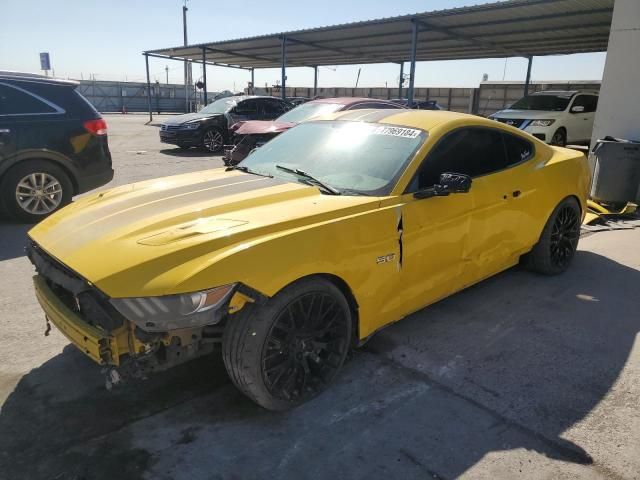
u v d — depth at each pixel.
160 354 2.50
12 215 6.46
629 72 7.53
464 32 15.89
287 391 2.73
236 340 2.51
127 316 2.25
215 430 2.63
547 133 13.11
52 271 2.66
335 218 2.82
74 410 2.77
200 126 13.98
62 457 2.41
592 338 3.66
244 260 2.40
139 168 11.05
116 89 47.06
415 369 3.21
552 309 4.13
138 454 2.44
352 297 2.95
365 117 4.01
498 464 2.40
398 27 15.66
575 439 2.58
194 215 2.77
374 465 2.39
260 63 29.41
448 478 2.32
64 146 6.65
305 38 18.86
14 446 2.48
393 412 2.78
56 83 6.67
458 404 2.86
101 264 2.39
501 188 3.89
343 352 2.94
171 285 2.27
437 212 3.34
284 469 2.36
